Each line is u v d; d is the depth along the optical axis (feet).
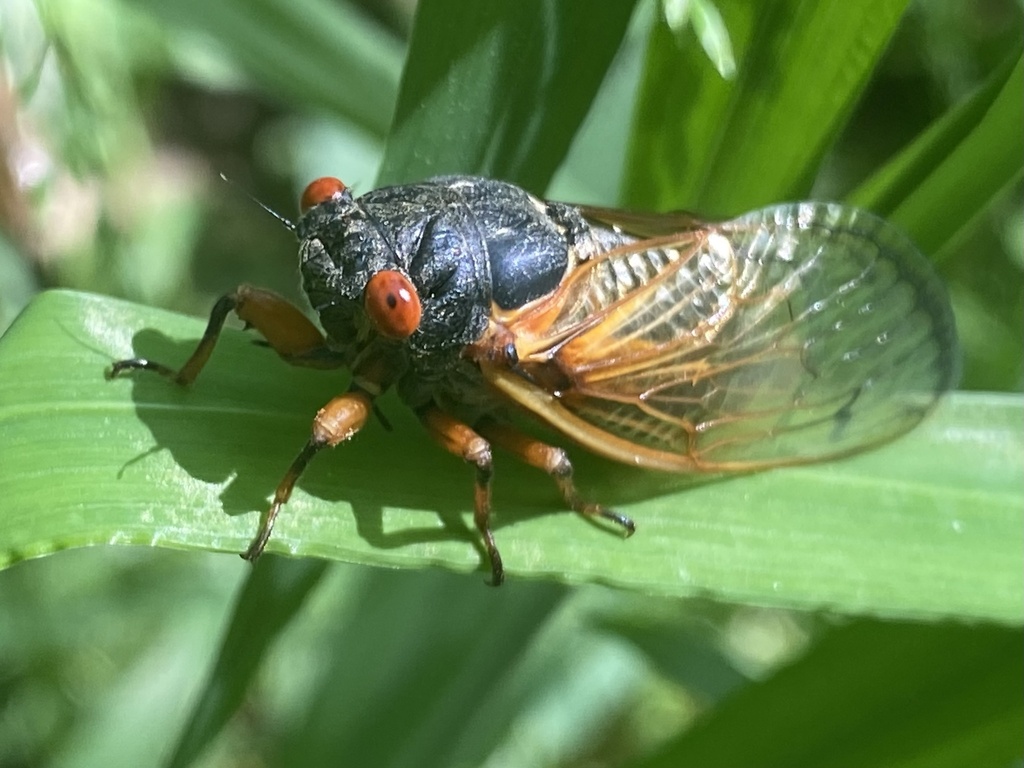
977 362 0.46
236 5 0.38
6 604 0.42
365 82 0.39
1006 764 0.28
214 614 0.44
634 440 0.29
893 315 0.29
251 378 0.28
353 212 0.28
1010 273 0.48
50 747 0.41
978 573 0.27
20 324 0.27
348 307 0.27
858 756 0.29
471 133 0.28
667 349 0.29
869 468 0.29
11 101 0.32
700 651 0.37
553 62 0.27
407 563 0.26
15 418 0.25
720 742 0.30
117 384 0.27
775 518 0.28
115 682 0.42
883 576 0.26
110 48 0.36
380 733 0.35
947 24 0.48
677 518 0.28
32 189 0.33
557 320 0.28
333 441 0.26
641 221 0.30
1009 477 0.29
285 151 0.63
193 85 0.62
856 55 0.27
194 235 0.56
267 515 0.26
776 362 0.29
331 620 0.42
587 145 0.44
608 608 0.41
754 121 0.28
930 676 0.28
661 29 0.27
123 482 0.25
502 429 0.28
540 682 0.41
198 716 0.28
